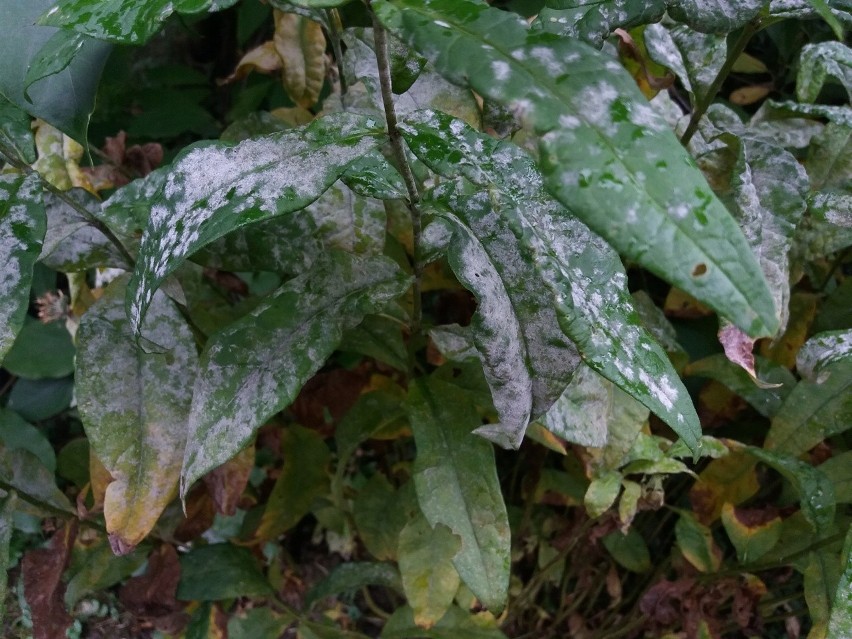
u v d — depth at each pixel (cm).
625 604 53
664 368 26
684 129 39
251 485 49
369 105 35
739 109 53
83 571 39
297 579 48
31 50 27
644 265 16
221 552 41
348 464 56
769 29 51
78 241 34
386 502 44
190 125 62
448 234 31
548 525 50
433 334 34
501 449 52
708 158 35
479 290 26
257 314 30
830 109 35
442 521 33
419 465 33
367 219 34
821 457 43
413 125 25
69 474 45
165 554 40
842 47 37
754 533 40
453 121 26
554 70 18
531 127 18
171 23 66
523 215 25
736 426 48
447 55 19
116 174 44
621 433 36
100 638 52
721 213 17
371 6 20
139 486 32
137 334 25
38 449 56
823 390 39
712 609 41
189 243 23
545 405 28
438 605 36
